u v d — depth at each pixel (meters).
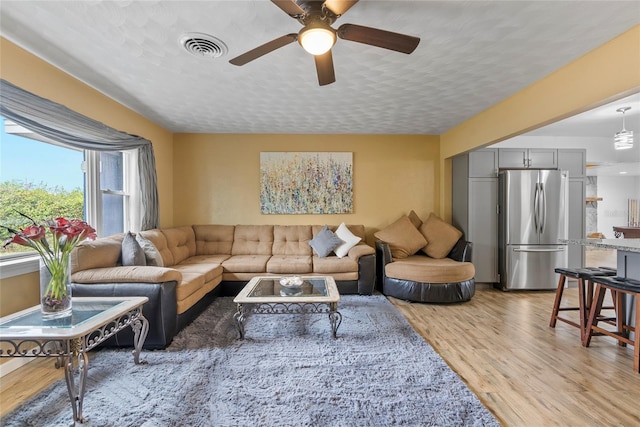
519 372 2.04
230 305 3.30
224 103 3.27
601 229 8.63
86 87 2.73
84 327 1.54
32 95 2.08
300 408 1.63
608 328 2.92
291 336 2.56
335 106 3.38
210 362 2.11
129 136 3.20
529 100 2.81
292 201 4.59
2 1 1.65
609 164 5.39
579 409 1.66
